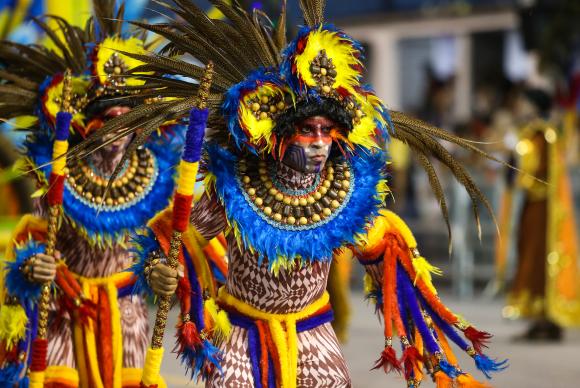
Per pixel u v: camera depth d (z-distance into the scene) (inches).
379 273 327.0
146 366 300.2
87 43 381.7
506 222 762.2
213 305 309.6
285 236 303.9
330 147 303.1
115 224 369.7
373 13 1334.9
